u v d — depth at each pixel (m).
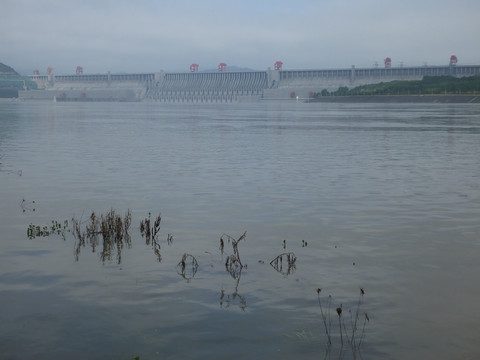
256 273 15.38
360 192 27.77
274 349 10.98
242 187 29.23
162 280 14.78
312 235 19.45
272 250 17.66
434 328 11.88
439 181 31.27
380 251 17.50
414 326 11.97
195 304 13.12
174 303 13.19
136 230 20.12
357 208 23.91
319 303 13.20
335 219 21.86
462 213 22.88
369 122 98.62
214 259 16.69
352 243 18.42
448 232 19.81
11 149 49.62
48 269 15.66
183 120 112.38
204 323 12.09
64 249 17.69
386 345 11.12
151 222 21.28
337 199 25.91
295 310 12.80
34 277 14.98
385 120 105.06
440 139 61.22
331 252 17.41
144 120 112.31
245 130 78.69
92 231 19.69
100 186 29.44
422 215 22.55
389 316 12.47
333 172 34.97
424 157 43.62
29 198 25.97
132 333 11.62
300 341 11.29
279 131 76.12
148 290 14.03
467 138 62.38
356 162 40.38
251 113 157.75
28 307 12.91
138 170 35.75
